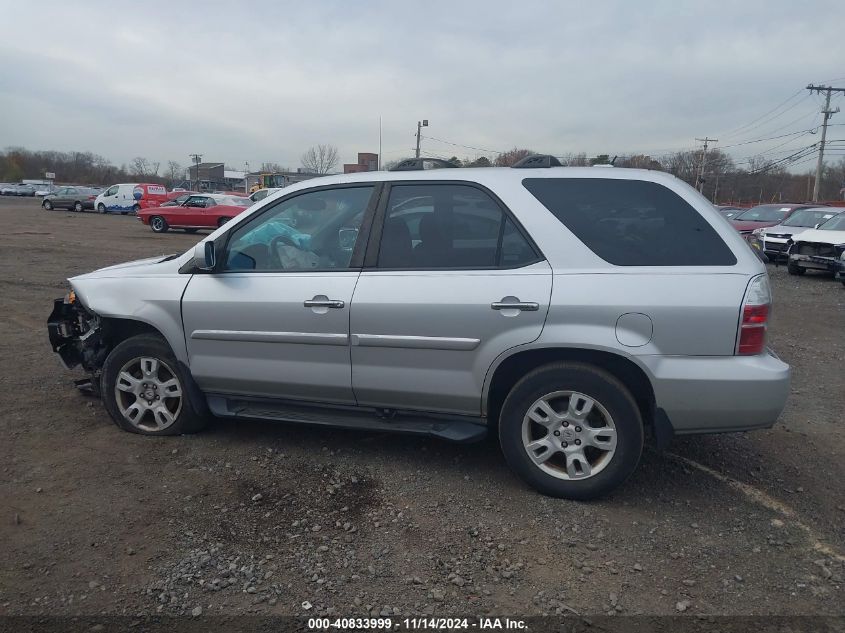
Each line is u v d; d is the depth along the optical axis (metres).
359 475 4.17
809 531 3.61
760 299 3.52
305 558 3.26
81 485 3.94
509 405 3.84
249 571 3.14
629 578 3.15
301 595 2.98
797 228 18.30
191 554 3.27
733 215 22.97
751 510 3.84
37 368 6.21
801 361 7.48
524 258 3.79
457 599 2.97
